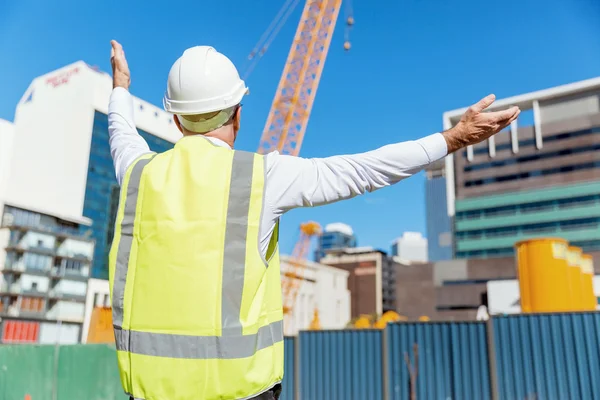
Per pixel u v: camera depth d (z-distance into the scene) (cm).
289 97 4034
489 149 9950
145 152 179
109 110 204
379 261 13300
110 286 153
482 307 3412
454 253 9881
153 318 140
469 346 1947
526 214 9312
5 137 10006
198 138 159
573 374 1783
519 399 1819
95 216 9756
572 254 3753
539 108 9625
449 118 9119
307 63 4094
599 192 8788
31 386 1027
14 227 6550
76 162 9819
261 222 146
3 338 6188
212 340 136
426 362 1994
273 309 155
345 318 12488
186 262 140
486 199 9756
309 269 11675
